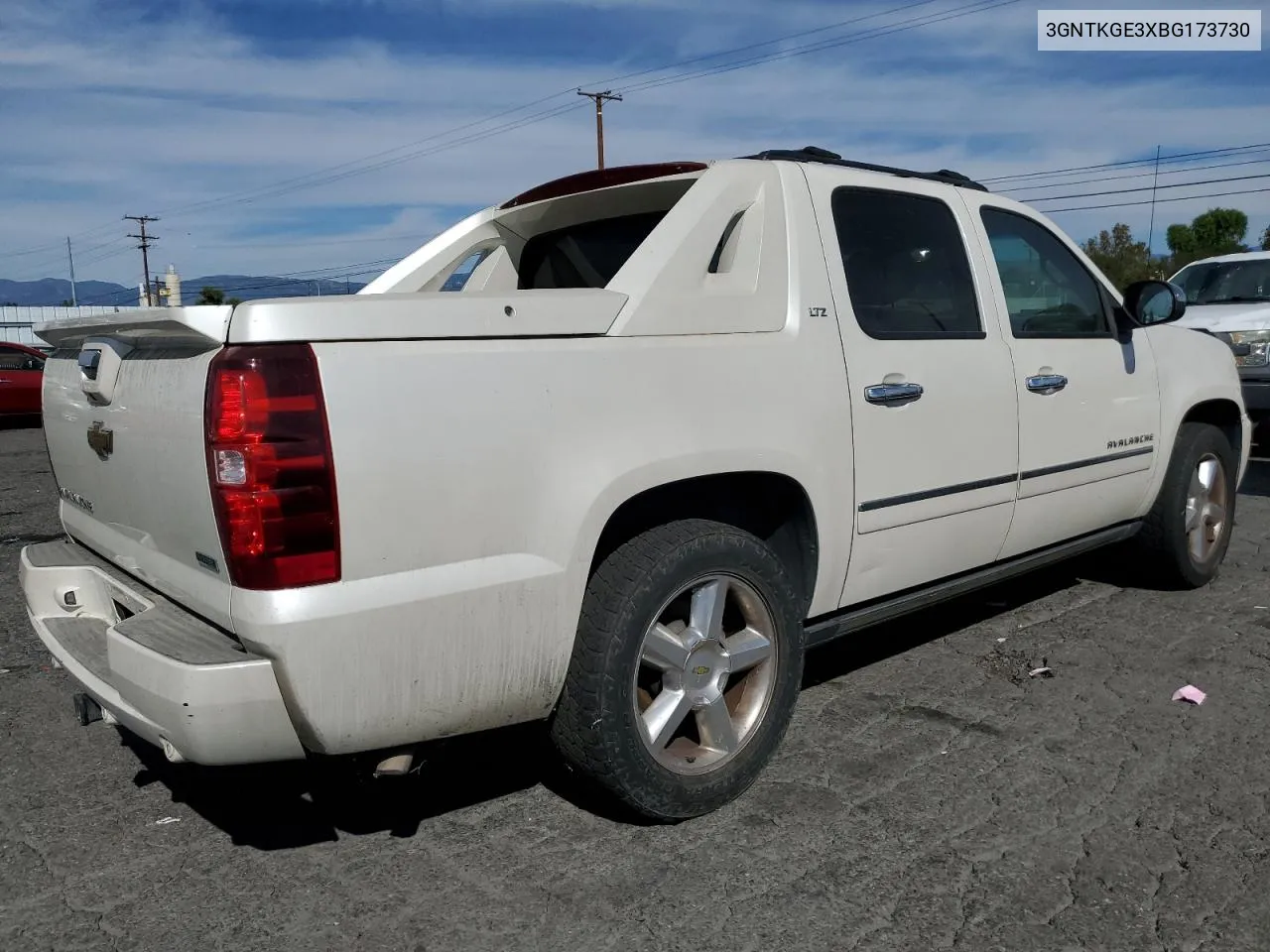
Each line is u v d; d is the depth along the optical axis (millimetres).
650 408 2930
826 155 3793
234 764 2502
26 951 2584
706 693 3119
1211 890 2768
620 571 2900
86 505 3365
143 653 2502
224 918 2711
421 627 2531
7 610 5598
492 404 2625
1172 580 5383
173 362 2621
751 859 2945
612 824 3168
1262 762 3502
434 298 2596
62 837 3150
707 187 3271
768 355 3227
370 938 2613
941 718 3895
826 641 3646
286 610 2373
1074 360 4402
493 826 3168
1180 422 5094
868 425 3504
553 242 4406
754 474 3260
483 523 2617
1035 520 4285
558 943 2580
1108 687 4172
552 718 2977
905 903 2721
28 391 19062
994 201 4324
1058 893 2758
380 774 2695
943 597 4074
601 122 40844
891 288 3723
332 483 2400
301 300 2441
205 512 2477
